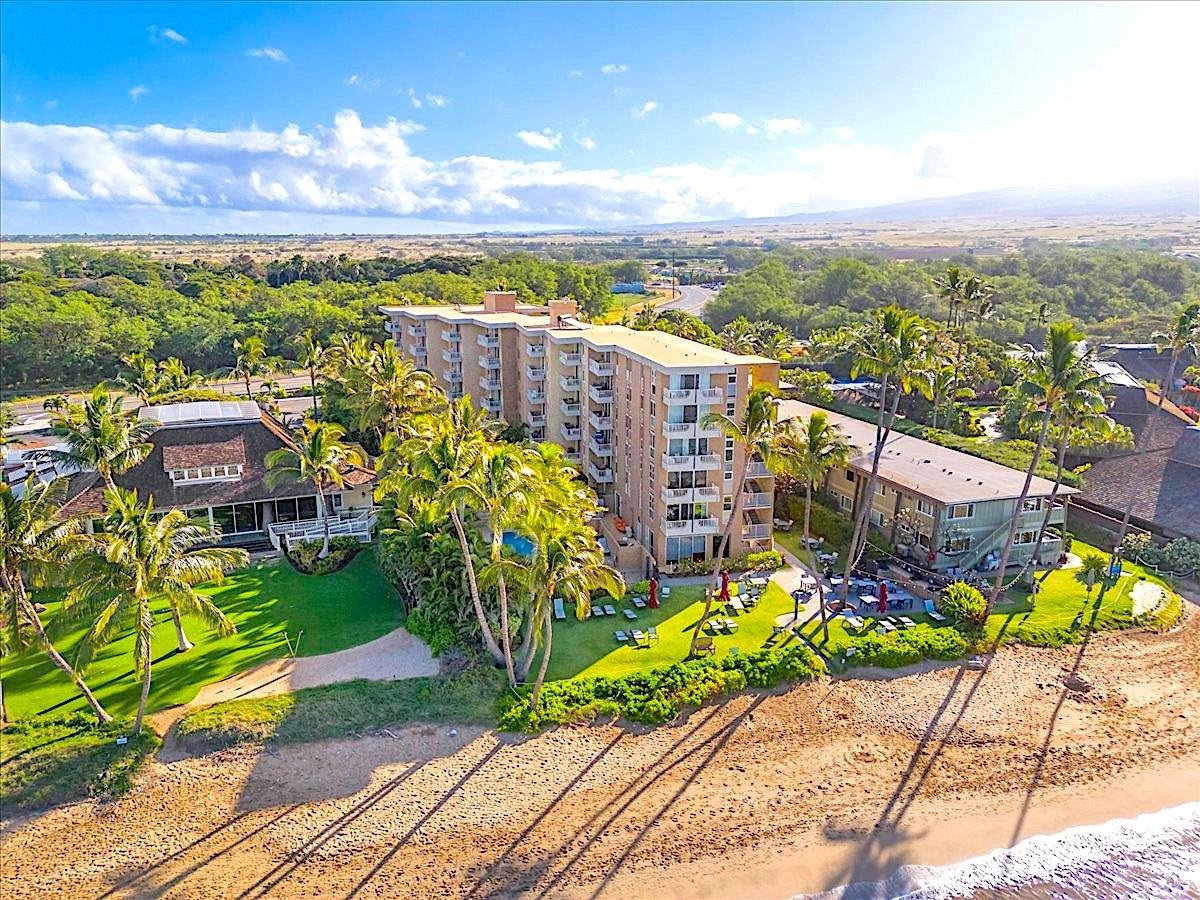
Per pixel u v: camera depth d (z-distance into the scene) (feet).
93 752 117.08
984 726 134.41
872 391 332.19
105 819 108.78
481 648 146.41
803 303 568.41
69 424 171.42
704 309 572.51
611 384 216.33
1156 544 196.34
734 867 105.70
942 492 186.29
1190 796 120.47
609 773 121.49
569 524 127.34
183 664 143.64
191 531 126.93
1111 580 183.32
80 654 115.85
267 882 100.63
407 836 108.47
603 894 101.09
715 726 132.57
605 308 560.61
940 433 280.92
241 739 122.11
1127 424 273.33
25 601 118.73
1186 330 237.04
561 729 129.59
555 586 123.54
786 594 175.52
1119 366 334.24
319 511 206.80
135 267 625.00
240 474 199.62
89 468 175.42
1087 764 126.41
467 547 136.56
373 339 422.00
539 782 118.93
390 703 131.64
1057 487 180.75
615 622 162.61
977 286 344.28
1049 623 164.14
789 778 121.70
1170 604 172.96
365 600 169.48
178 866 102.37
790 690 141.59
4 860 102.06
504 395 286.46
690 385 177.17
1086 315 476.13
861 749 128.36
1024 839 112.16
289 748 122.31
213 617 121.70
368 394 246.27
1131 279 517.14
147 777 115.34
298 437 229.45
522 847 107.55
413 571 157.58
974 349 368.68
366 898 99.09
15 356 394.73
